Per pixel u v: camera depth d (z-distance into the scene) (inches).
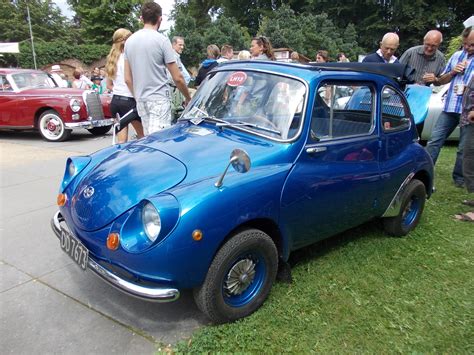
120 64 222.4
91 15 1133.1
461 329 107.8
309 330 103.6
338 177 121.9
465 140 176.1
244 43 862.5
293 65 124.6
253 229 101.9
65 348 95.1
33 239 152.6
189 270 91.0
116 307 111.2
